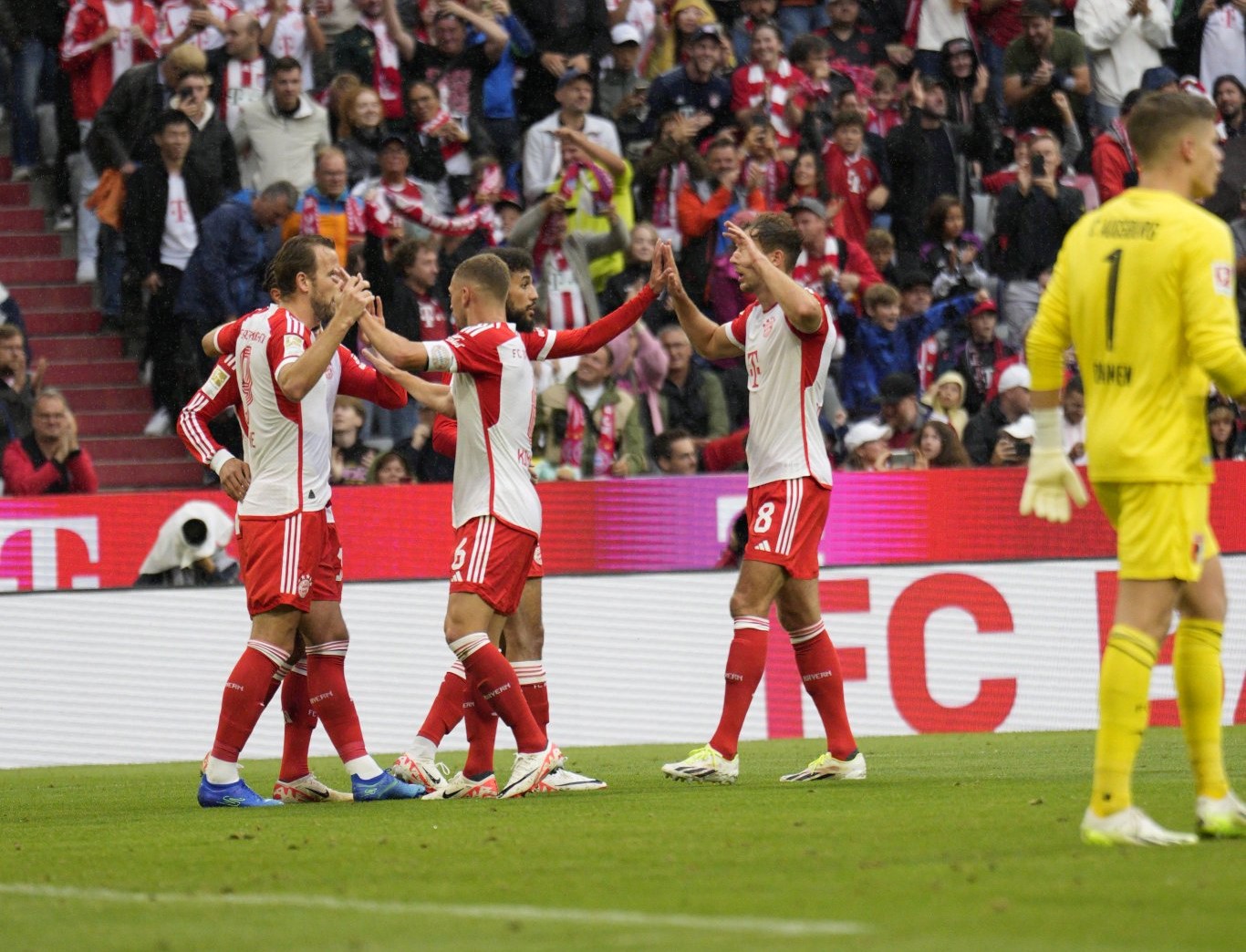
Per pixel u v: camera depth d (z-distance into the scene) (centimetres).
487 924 1284
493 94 4922
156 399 4406
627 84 5053
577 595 3725
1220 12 5400
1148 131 1730
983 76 5203
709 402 4238
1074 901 1324
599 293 4481
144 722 3628
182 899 1453
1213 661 1716
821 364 2488
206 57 4703
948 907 1307
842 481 3794
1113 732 1647
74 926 1328
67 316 4703
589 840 1789
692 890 1427
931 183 4962
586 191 4438
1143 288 1645
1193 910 1280
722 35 5272
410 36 4859
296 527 2336
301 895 1462
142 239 4425
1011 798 2167
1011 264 4838
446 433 2525
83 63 4812
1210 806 1703
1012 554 3850
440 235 4378
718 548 3781
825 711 2566
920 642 3803
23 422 3959
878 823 1878
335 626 2428
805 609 2539
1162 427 1648
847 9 5272
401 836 1873
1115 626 1670
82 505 3622
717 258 4591
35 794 2811
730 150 4675
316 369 2252
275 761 3581
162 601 3647
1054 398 1780
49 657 3597
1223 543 3897
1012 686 3834
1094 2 5359
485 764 2467
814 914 1292
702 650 3762
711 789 2420
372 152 4616
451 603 2342
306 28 4788
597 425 3981
